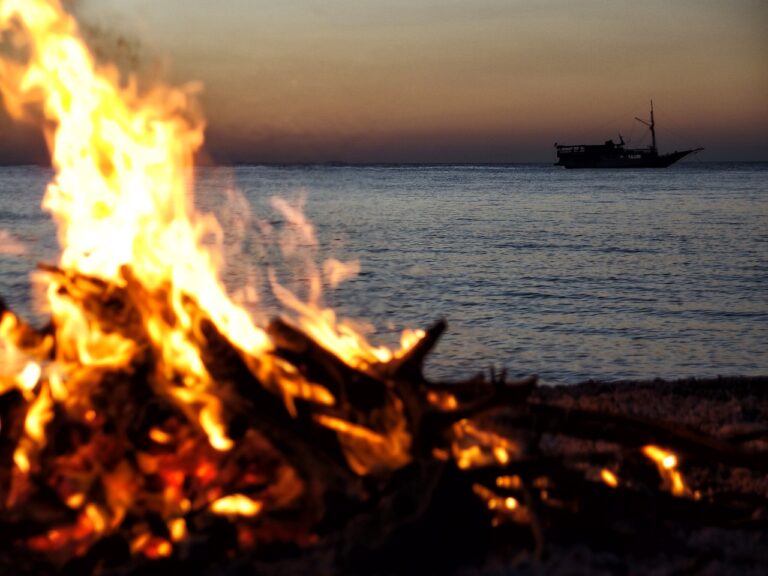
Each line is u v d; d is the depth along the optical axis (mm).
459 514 4027
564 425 5062
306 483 4191
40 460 4426
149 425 4348
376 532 3936
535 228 43438
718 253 30734
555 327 16234
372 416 4504
